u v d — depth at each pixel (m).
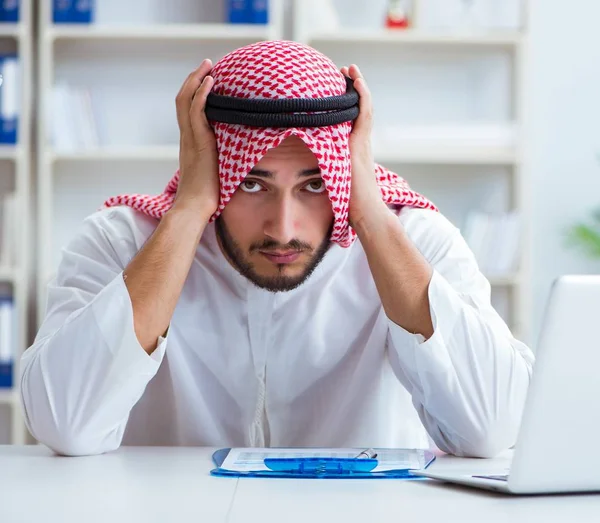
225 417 1.60
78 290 1.46
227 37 3.43
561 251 3.68
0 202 3.57
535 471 0.94
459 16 3.44
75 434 1.29
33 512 0.90
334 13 3.44
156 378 1.60
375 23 3.63
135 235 1.54
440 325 1.36
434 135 3.37
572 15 3.68
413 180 3.65
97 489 1.02
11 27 3.36
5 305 3.27
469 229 3.40
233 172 1.36
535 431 0.93
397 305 1.37
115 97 3.60
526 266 3.36
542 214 3.68
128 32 3.39
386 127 3.37
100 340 1.31
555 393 0.92
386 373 1.60
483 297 1.50
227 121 1.36
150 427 1.62
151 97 3.60
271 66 1.38
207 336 1.56
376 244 1.39
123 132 3.60
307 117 1.33
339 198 1.37
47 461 1.25
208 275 1.54
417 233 1.56
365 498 0.97
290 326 1.54
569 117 3.68
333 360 1.58
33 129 3.54
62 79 3.59
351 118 1.39
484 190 3.65
